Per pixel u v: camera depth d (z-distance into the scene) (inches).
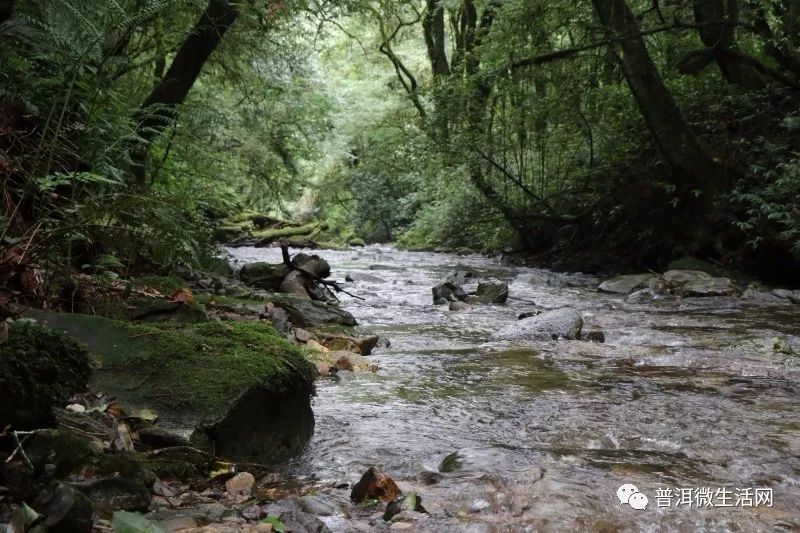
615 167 572.7
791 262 412.5
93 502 78.1
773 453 121.0
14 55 187.8
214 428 105.0
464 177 697.0
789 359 200.2
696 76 520.4
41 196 160.4
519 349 221.0
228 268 320.5
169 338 120.7
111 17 169.5
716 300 359.9
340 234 1023.0
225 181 524.4
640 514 93.1
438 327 271.3
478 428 135.6
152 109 241.6
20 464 75.5
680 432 132.7
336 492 100.4
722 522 91.4
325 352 197.2
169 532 76.8
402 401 155.4
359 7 473.7
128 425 102.8
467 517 90.0
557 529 87.6
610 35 474.3
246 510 87.4
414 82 890.1
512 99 629.0
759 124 478.6
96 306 156.7
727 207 450.0
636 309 329.4
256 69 462.3
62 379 83.2
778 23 487.8
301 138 762.8
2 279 134.6
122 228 155.7
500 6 631.8
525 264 609.3
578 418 142.2
